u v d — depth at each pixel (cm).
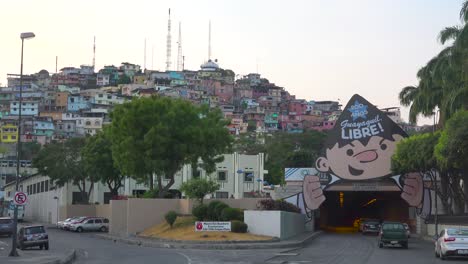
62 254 3222
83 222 7038
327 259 2997
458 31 4716
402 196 6097
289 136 14438
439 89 5438
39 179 10906
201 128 5791
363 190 6219
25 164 13412
